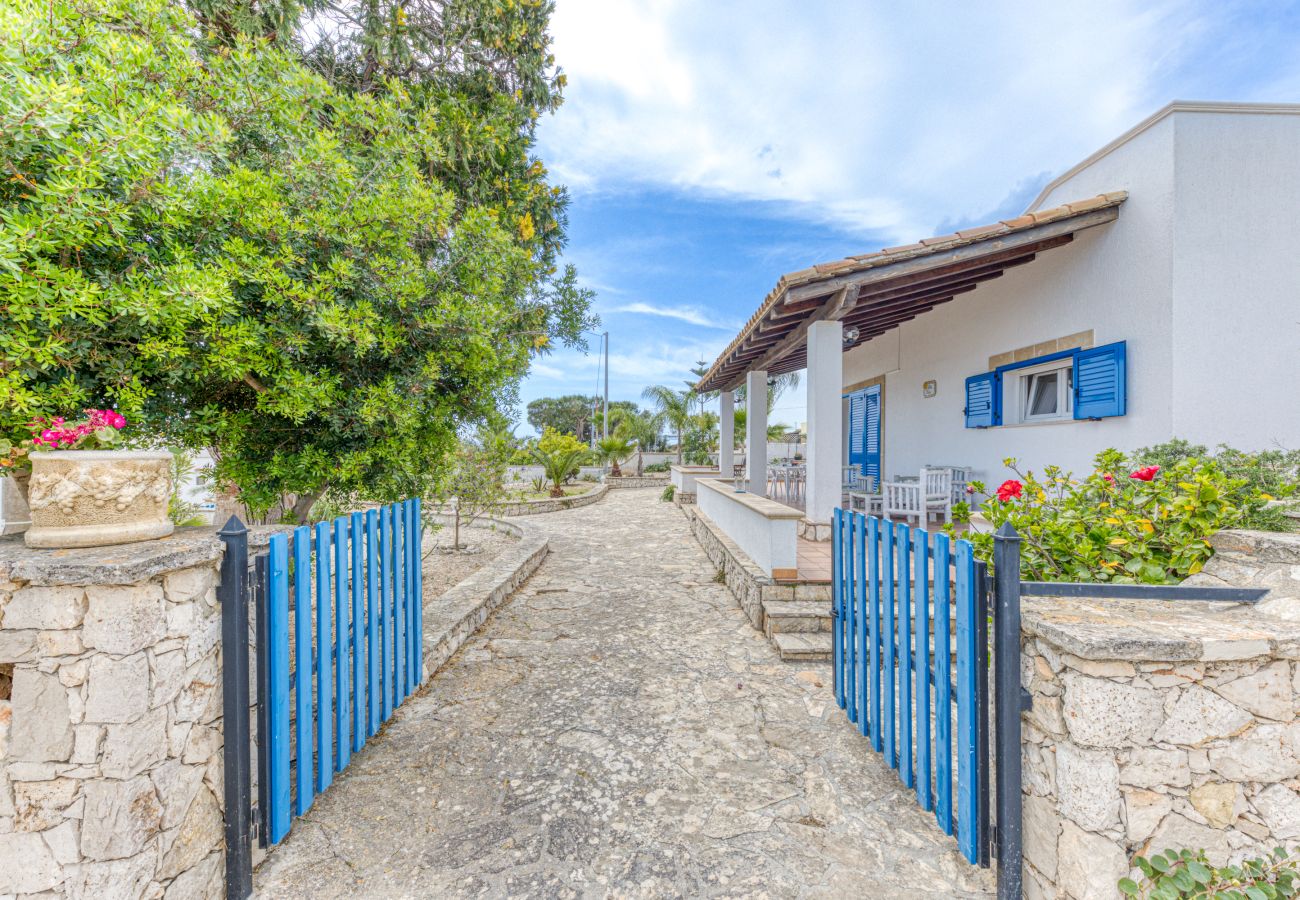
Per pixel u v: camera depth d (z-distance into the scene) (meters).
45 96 2.03
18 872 1.73
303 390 3.23
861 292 5.36
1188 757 1.73
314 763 2.77
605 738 3.18
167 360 2.84
